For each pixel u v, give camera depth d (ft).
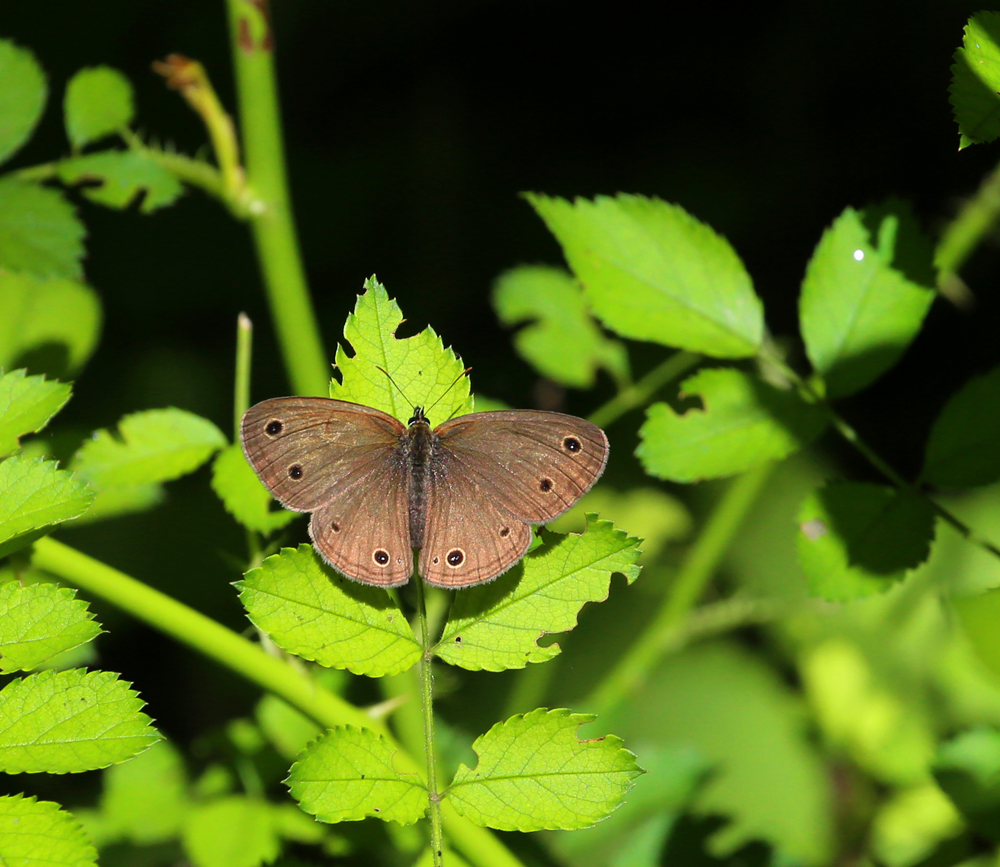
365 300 1.48
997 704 1.81
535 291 1.76
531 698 1.72
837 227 1.56
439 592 1.54
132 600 1.51
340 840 1.58
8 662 1.42
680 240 1.57
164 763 1.63
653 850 1.64
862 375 1.55
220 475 1.54
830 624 1.88
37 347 1.63
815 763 1.86
